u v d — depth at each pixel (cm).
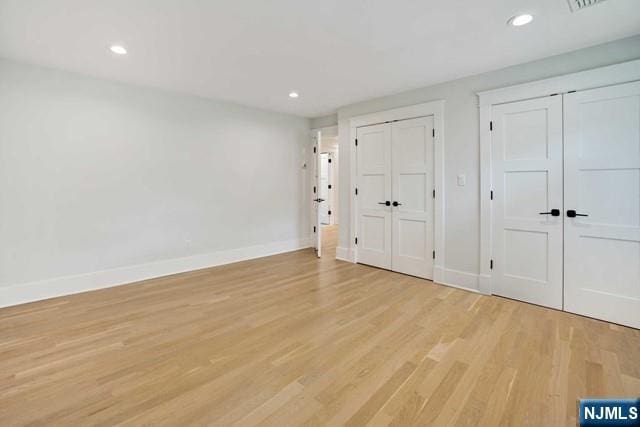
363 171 459
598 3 208
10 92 299
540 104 297
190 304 310
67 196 335
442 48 277
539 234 303
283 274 416
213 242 462
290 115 556
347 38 258
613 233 265
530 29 243
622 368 199
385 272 425
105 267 363
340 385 183
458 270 362
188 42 264
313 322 269
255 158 509
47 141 321
